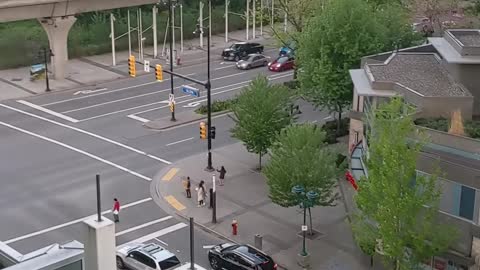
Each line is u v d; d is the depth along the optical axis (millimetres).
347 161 53188
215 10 107688
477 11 94875
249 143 53531
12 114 68688
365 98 49062
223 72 84688
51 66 83625
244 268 40062
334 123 64000
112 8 85375
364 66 50250
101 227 24156
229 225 46875
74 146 60156
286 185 43062
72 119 67312
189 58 91312
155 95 75188
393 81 44500
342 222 47062
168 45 97625
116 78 82125
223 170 52844
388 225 34188
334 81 58812
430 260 38031
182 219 47781
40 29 93625
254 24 101312
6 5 74375
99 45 94062
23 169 55219
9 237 44656
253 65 86125
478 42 47500
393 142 34281
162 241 44719
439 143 36531
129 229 46188
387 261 36312
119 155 58375
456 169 35938
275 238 45188
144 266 40000
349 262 42250
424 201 33938
